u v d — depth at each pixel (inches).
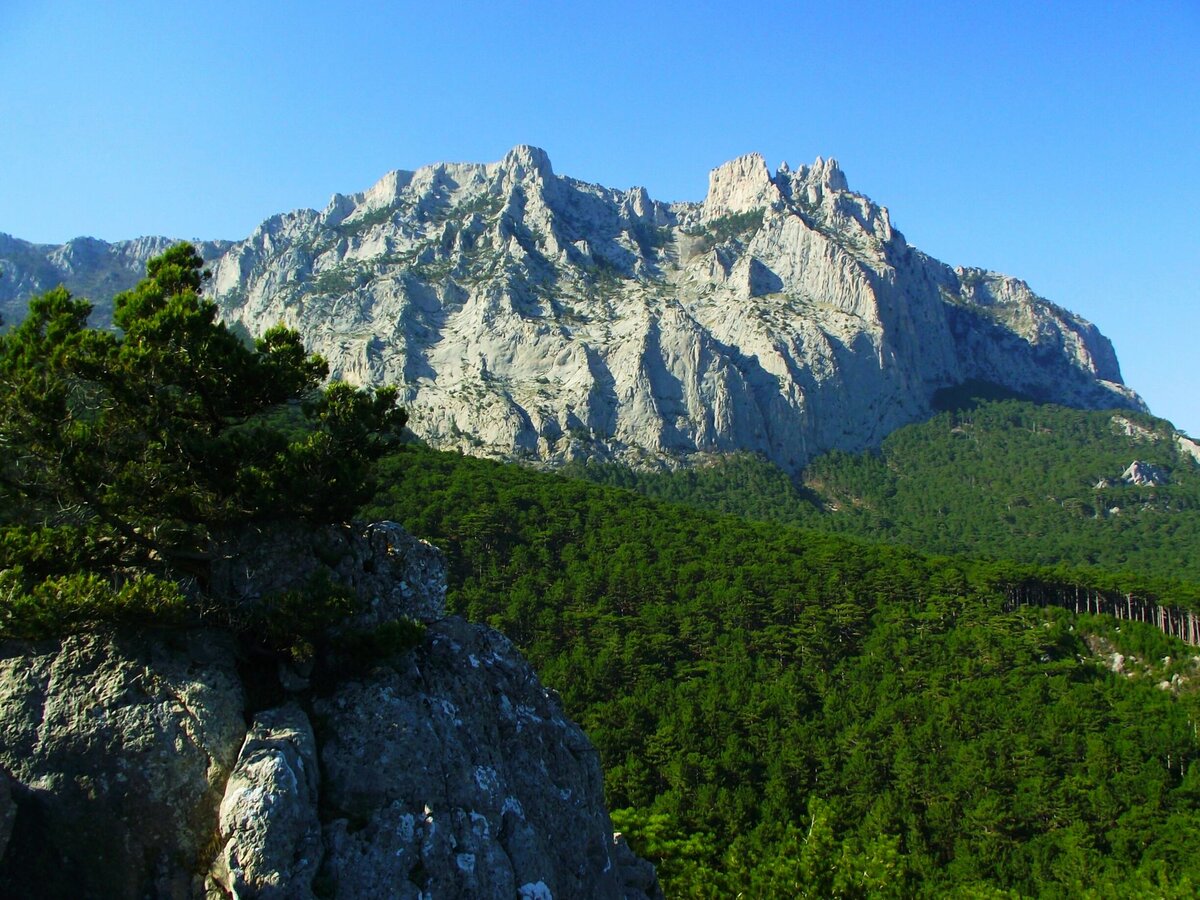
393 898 708.7
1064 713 2970.0
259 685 818.8
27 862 674.2
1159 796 2566.4
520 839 808.9
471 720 865.5
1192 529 7829.7
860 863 1924.2
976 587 4168.3
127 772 712.4
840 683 3297.2
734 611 3663.9
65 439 832.9
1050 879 2333.9
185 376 895.1
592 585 3801.7
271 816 684.7
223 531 897.5
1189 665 3476.9
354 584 933.8
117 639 764.6
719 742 2807.6
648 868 1088.2
